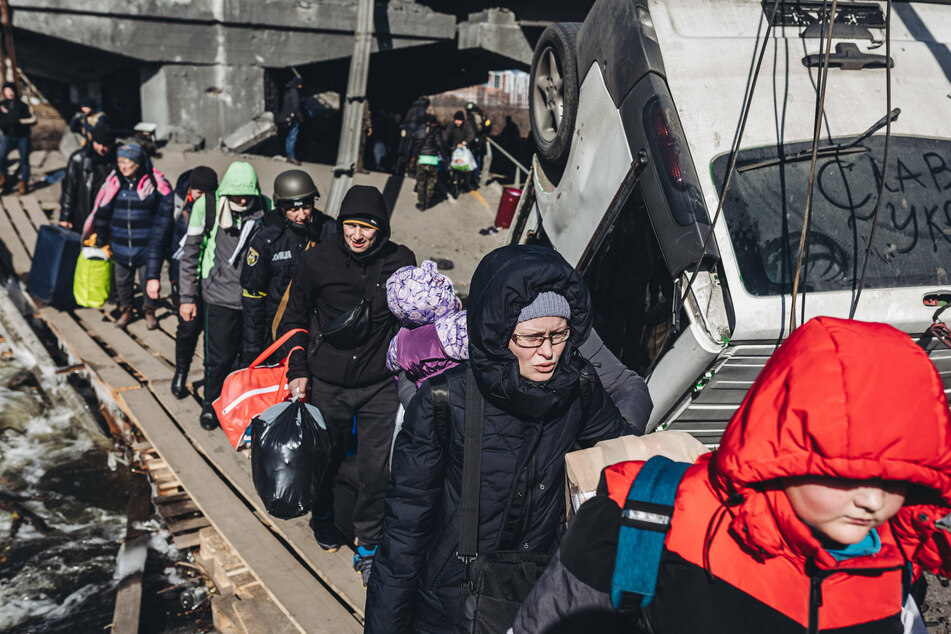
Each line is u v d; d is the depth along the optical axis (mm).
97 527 4902
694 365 3291
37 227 10711
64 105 17953
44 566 4477
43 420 6336
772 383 1092
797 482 1076
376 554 1998
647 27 3857
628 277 3957
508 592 1705
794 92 3756
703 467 1271
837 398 1008
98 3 14680
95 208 7117
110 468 5652
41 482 5426
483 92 39219
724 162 3531
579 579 1271
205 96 15836
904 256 3463
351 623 3270
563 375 1771
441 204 12773
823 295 3291
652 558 1204
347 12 16312
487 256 1797
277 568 3660
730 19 3961
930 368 1042
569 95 4578
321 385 3354
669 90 3703
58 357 7539
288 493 3111
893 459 990
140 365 6461
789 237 3408
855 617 1151
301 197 3994
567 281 1690
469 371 1867
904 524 1212
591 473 1700
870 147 3656
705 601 1169
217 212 4711
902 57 3945
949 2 4199
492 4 17312
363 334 3203
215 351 4914
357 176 13758
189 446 5035
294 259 4094
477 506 1838
